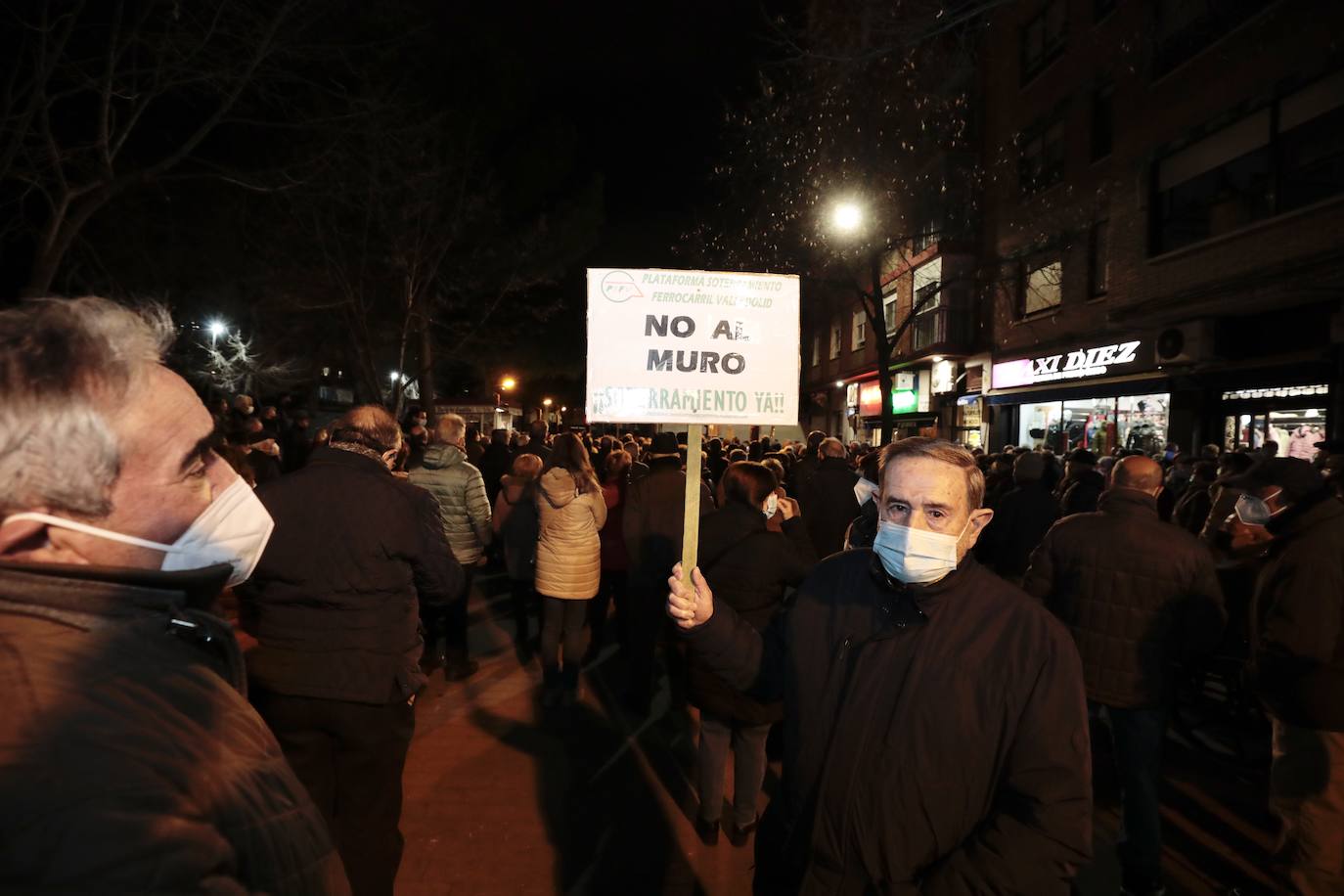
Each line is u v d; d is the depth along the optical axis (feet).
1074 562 11.05
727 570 12.44
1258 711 15.83
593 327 8.01
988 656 5.72
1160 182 44.70
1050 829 5.24
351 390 90.48
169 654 2.76
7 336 2.69
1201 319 40.42
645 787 13.79
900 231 57.11
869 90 50.75
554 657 17.67
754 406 8.20
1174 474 28.60
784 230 57.52
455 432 19.12
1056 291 57.82
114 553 2.92
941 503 5.93
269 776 2.84
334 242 54.29
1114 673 10.62
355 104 35.14
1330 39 33.32
